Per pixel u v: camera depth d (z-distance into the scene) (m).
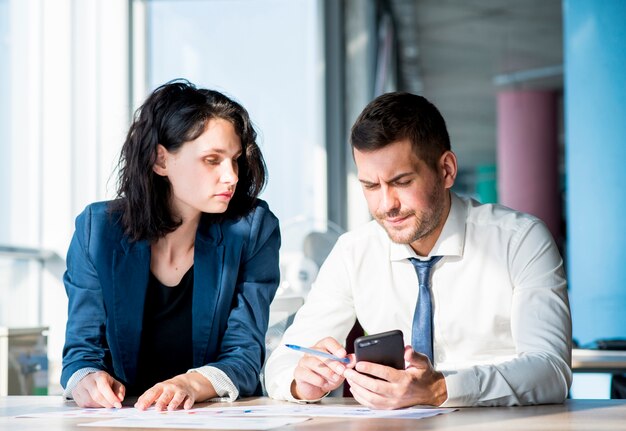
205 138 1.78
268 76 5.51
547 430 1.18
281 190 5.59
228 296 1.90
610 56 4.56
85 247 1.88
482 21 10.01
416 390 1.48
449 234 1.86
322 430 1.21
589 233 4.59
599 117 4.58
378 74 8.53
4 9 4.02
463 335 1.87
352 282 1.97
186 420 1.37
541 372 1.57
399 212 1.72
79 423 1.36
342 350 1.63
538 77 12.68
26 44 4.19
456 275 1.87
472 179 24.12
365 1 6.84
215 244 1.90
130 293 1.86
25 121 4.19
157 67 4.55
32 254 4.07
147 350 1.91
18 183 4.15
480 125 16.67
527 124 13.48
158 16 4.57
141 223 1.84
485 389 1.51
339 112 6.57
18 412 1.57
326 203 6.40
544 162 13.33
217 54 4.98
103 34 4.29
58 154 4.27
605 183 4.54
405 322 1.94
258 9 5.39
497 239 1.86
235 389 1.72
